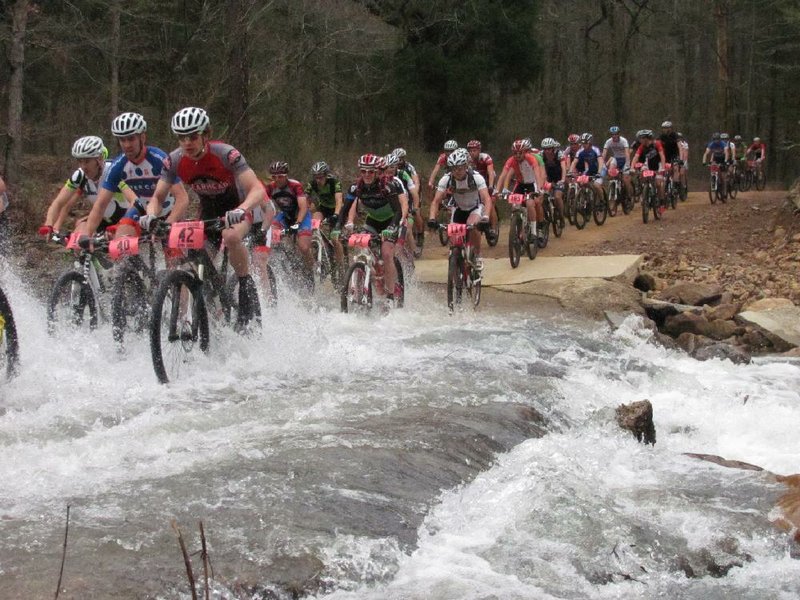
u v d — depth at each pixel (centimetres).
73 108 2092
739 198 2312
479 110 3177
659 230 1766
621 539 402
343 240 1107
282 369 677
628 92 4509
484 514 424
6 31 1736
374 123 3020
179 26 2250
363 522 391
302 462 454
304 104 2583
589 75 4016
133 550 347
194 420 527
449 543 391
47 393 583
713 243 1630
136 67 2311
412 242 1188
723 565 395
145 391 591
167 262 679
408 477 450
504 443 530
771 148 4625
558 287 1141
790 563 401
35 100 2238
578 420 621
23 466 444
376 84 2961
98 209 697
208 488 415
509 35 3130
